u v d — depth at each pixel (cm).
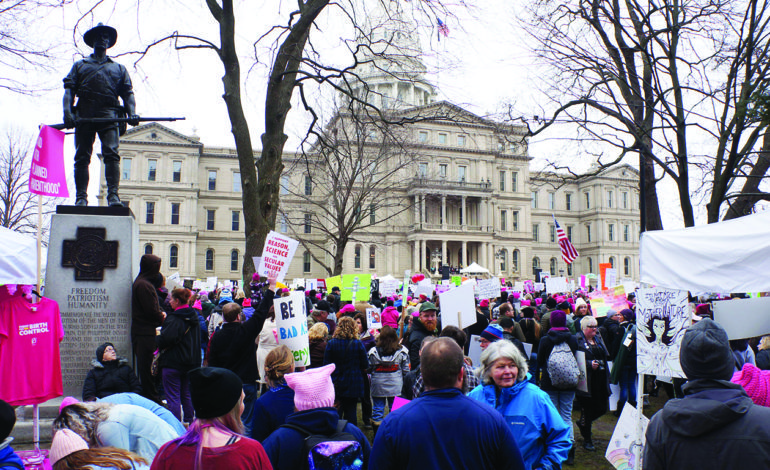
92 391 753
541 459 461
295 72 1446
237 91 1381
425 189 7562
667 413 330
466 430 339
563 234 2048
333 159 3612
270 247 798
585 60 1652
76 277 884
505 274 8606
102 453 363
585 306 1255
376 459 346
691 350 331
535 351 1176
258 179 1398
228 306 834
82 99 972
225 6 1369
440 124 8162
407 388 753
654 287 620
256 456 325
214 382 333
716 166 1442
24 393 699
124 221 910
